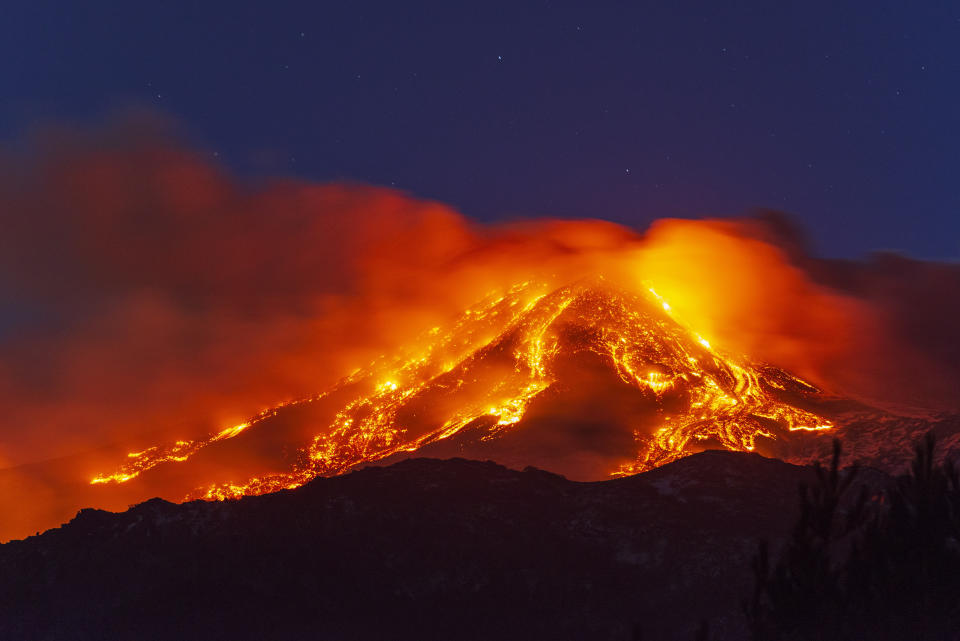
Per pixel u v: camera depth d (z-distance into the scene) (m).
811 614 57.25
